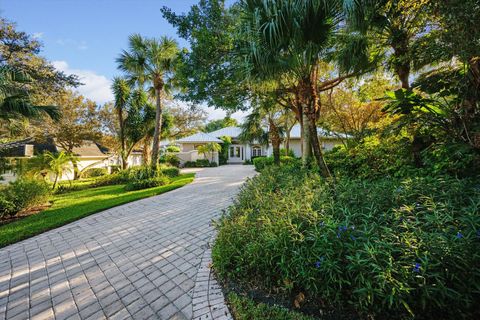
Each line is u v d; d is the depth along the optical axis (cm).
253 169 1692
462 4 208
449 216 166
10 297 224
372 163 450
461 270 135
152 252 311
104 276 255
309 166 593
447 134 310
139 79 1005
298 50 327
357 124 840
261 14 323
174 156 2116
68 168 1018
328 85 591
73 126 1477
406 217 187
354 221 204
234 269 224
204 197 666
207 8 493
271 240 195
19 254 325
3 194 564
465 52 228
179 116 1650
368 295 140
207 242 328
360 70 496
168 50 888
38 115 580
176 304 201
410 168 360
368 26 349
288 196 285
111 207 585
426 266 134
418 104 300
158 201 634
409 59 386
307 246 182
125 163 1409
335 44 436
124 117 1538
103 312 196
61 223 456
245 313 169
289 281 187
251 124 1072
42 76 801
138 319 184
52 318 191
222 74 539
